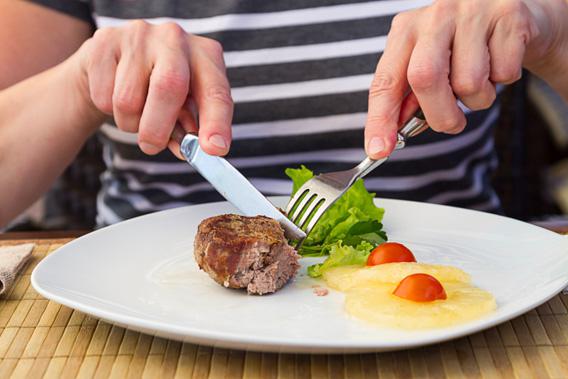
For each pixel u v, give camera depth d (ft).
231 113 2.02
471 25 1.94
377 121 1.91
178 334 1.44
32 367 1.51
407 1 2.84
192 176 2.91
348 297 1.66
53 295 1.61
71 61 2.64
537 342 1.55
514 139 3.52
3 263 1.92
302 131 2.88
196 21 2.89
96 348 1.57
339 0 2.84
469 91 1.91
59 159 2.70
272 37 2.85
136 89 2.08
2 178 2.66
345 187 1.94
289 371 1.48
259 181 2.92
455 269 1.76
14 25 2.94
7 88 2.85
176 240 2.04
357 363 1.50
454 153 2.95
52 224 3.56
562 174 3.67
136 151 2.91
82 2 3.02
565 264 1.77
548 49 2.44
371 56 2.84
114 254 1.93
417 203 2.30
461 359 1.50
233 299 1.71
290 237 1.95
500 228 2.07
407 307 1.56
